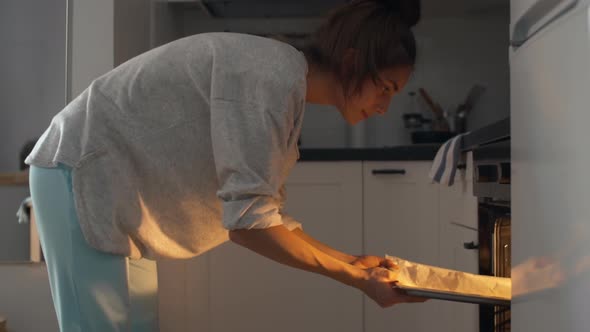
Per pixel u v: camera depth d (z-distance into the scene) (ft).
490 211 5.46
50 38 8.10
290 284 9.23
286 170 4.64
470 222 6.57
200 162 4.41
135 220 4.48
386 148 9.23
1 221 8.05
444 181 7.06
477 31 11.23
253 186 3.89
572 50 2.79
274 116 3.91
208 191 4.54
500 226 5.17
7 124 8.14
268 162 3.94
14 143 8.13
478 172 5.97
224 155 3.97
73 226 4.40
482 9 11.05
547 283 3.10
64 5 8.13
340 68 4.20
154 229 4.60
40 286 7.84
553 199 3.01
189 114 4.34
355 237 9.33
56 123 4.61
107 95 4.48
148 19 9.36
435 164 7.43
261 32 11.33
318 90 4.35
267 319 9.23
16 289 7.84
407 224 9.16
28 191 8.10
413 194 9.15
